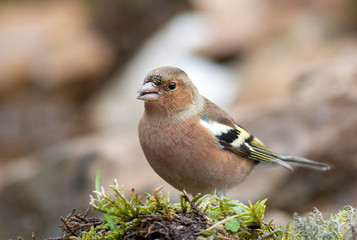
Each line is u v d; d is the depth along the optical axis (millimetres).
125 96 17328
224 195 7477
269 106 12445
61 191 11734
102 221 5570
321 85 12227
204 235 5039
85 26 19922
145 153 7152
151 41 19484
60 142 16359
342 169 10797
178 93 6957
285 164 8336
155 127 6949
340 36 16953
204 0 20250
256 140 8172
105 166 11758
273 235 5367
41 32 18984
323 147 10969
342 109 11445
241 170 7746
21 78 17906
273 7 18641
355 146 10859
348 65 12664
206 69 17375
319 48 16297
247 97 15781
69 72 18078
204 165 7008
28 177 11961
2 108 17359
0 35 18938
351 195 10625
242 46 17859
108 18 20406
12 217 11547
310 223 5250
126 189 11305
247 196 10656
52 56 18328
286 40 17141
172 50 18406
